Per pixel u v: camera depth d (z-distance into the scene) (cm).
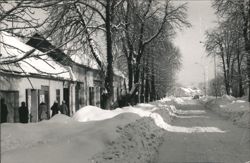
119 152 958
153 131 1661
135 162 993
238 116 2778
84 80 3988
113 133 1067
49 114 2783
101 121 1284
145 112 2156
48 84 2788
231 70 5747
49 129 1059
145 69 4253
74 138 944
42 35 718
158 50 3941
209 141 1672
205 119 3072
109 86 2108
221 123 2628
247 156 1276
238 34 3462
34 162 726
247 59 3478
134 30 2756
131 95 2889
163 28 3322
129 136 1180
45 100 2758
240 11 3175
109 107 2106
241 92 5044
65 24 1698
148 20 3206
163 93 7381
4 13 645
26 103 2359
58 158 780
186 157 1276
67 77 3103
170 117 3052
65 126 1134
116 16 2266
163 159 1241
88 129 1087
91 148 900
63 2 664
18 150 802
